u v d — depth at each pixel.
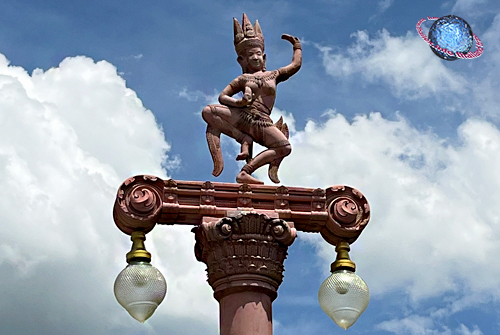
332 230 11.81
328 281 11.43
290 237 11.41
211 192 11.52
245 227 11.30
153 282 11.01
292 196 11.71
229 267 11.23
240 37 12.73
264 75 12.48
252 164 12.04
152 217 11.33
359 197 11.90
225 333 11.13
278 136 12.16
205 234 11.31
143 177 11.45
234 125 12.22
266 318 11.19
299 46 12.80
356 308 11.29
